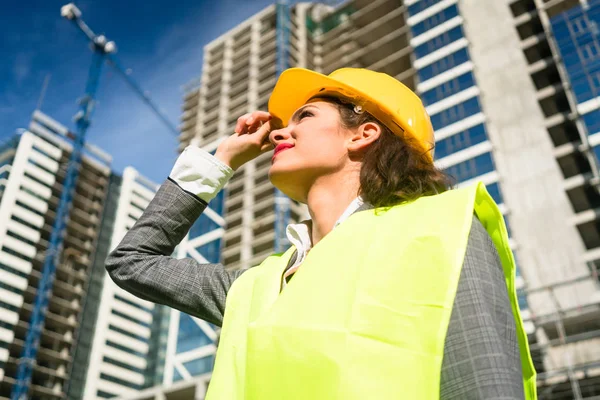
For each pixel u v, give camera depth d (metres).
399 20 48.72
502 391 0.79
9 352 52.59
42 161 64.44
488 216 1.11
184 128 63.19
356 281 0.96
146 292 1.61
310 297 0.97
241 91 60.03
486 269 0.95
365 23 54.62
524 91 31.94
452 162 31.02
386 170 1.35
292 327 0.93
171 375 41.75
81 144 64.00
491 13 36.78
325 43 58.78
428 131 1.62
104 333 60.56
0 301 52.97
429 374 0.82
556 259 24.94
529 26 35.66
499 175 29.06
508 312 0.93
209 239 48.41
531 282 24.64
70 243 62.41
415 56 38.38
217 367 1.15
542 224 26.44
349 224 1.12
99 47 65.44
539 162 28.64
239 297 1.33
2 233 56.81
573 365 19.78
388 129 1.54
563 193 26.92
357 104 1.58
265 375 0.91
